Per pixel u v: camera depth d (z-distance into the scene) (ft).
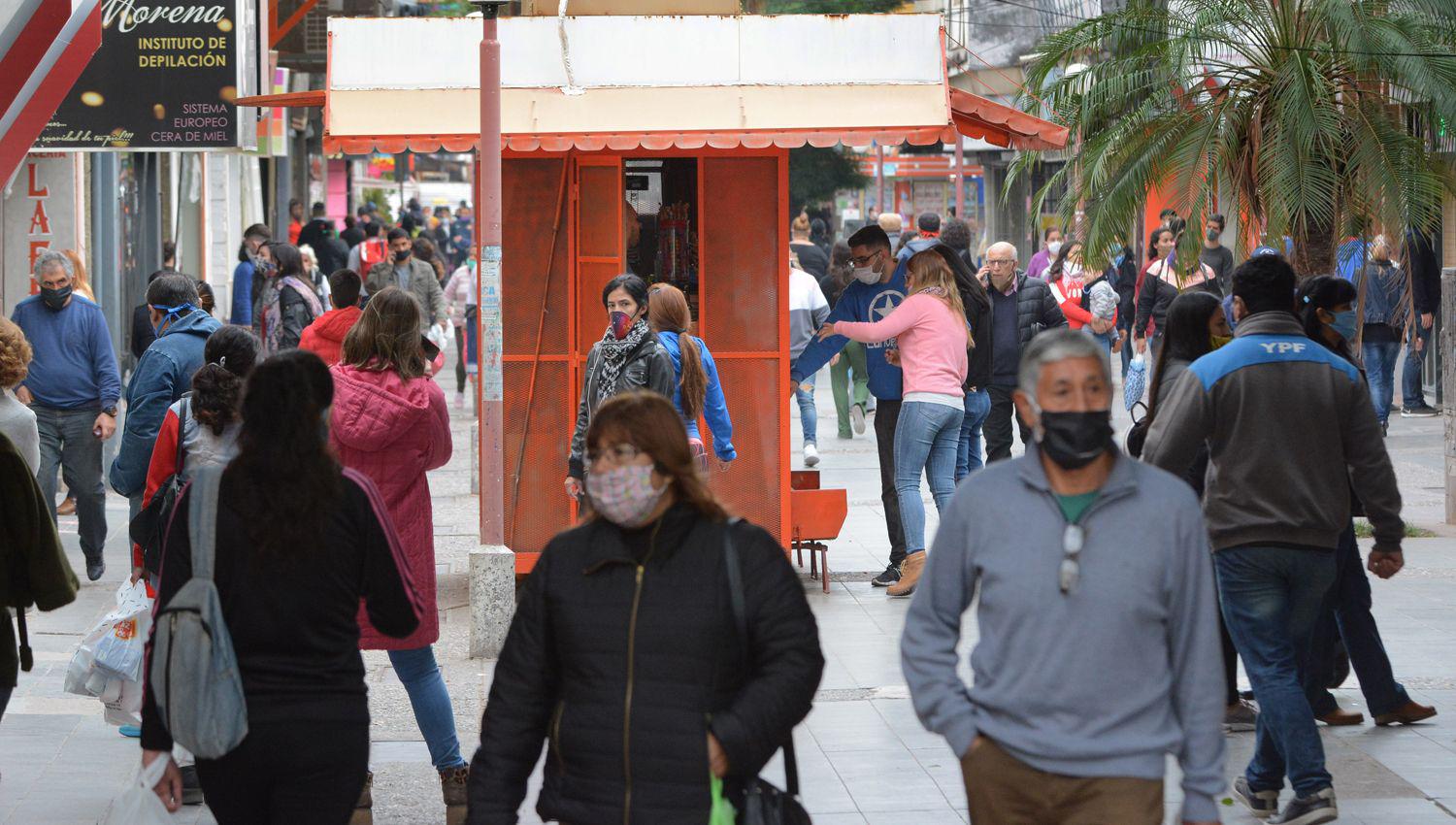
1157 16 51.93
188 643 21.67
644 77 48.73
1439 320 100.48
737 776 19.60
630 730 19.43
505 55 48.60
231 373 31.40
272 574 21.94
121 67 72.84
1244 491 30.42
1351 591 36.88
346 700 22.47
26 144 40.09
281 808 22.35
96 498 54.54
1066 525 20.01
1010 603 19.98
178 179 123.85
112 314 93.35
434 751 31.37
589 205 51.26
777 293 51.60
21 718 39.01
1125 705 19.81
